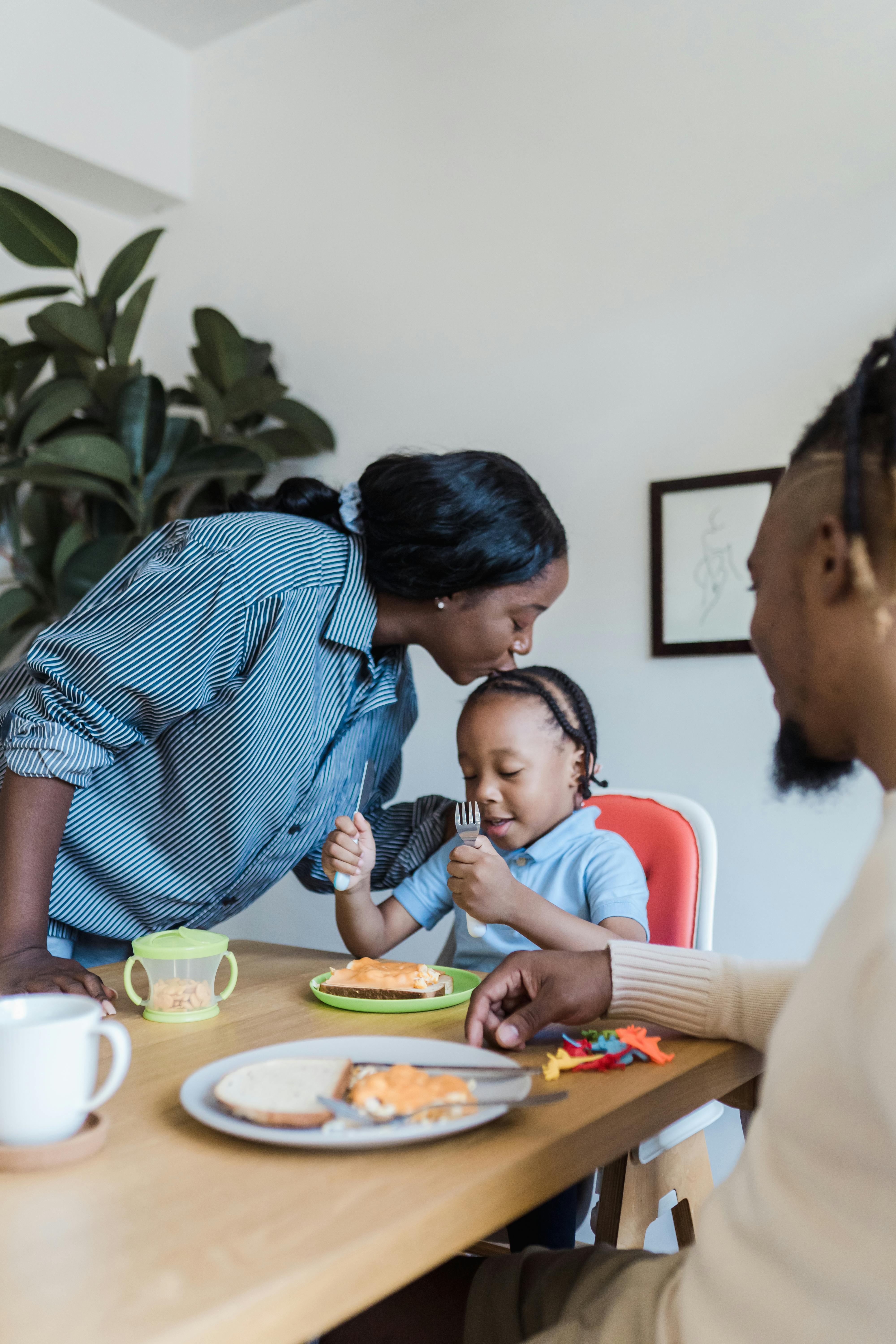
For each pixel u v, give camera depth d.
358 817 1.26
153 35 2.86
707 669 2.07
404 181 2.54
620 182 2.22
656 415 2.15
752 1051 0.84
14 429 2.49
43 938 1.00
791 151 2.01
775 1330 0.45
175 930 0.97
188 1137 0.63
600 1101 0.70
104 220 2.98
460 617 1.19
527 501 1.17
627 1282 0.59
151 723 1.09
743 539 2.03
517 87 2.37
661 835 1.34
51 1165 0.58
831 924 0.46
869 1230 0.43
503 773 1.28
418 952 2.40
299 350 2.71
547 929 1.05
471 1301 0.76
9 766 1.03
